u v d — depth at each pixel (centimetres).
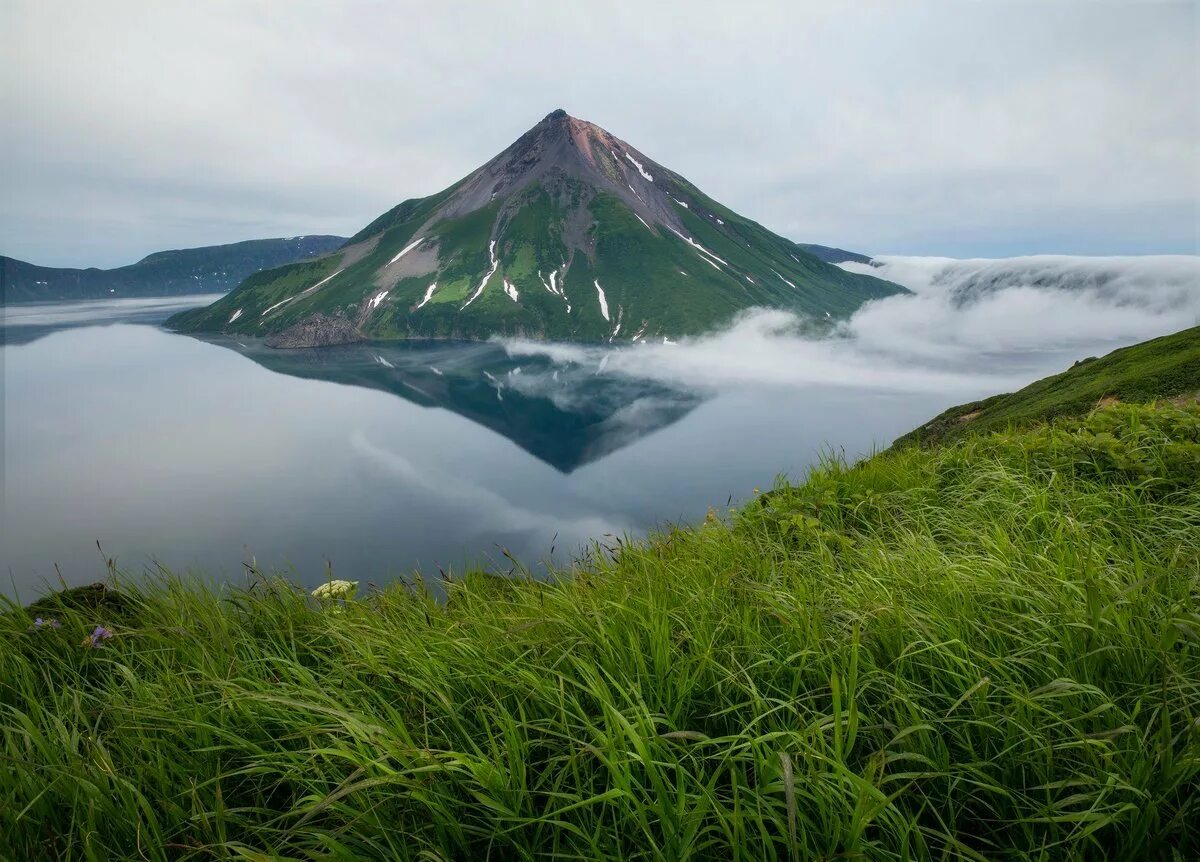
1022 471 626
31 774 257
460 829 231
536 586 452
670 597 396
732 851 217
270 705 293
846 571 442
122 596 489
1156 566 355
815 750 231
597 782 263
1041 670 280
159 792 261
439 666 309
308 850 217
